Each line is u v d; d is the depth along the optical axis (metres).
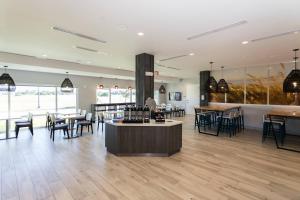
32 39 4.24
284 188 2.92
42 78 8.38
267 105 7.82
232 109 7.70
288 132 7.17
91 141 5.96
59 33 3.84
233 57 6.16
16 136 6.46
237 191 2.82
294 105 7.10
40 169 3.66
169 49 5.07
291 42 4.38
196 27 3.46
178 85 14.19
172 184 3.04
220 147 5.23
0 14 2.94
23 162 4.04
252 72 8.25
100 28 3.54
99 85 10.63
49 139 6.22
